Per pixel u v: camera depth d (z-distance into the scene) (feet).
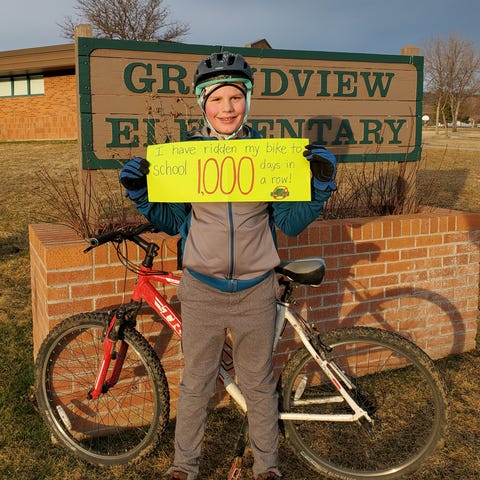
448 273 12.47
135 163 6.91
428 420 8.66
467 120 214.90
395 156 13.57
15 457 9.21
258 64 12.09
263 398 7.63
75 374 9.50
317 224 11.28
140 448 8.62
